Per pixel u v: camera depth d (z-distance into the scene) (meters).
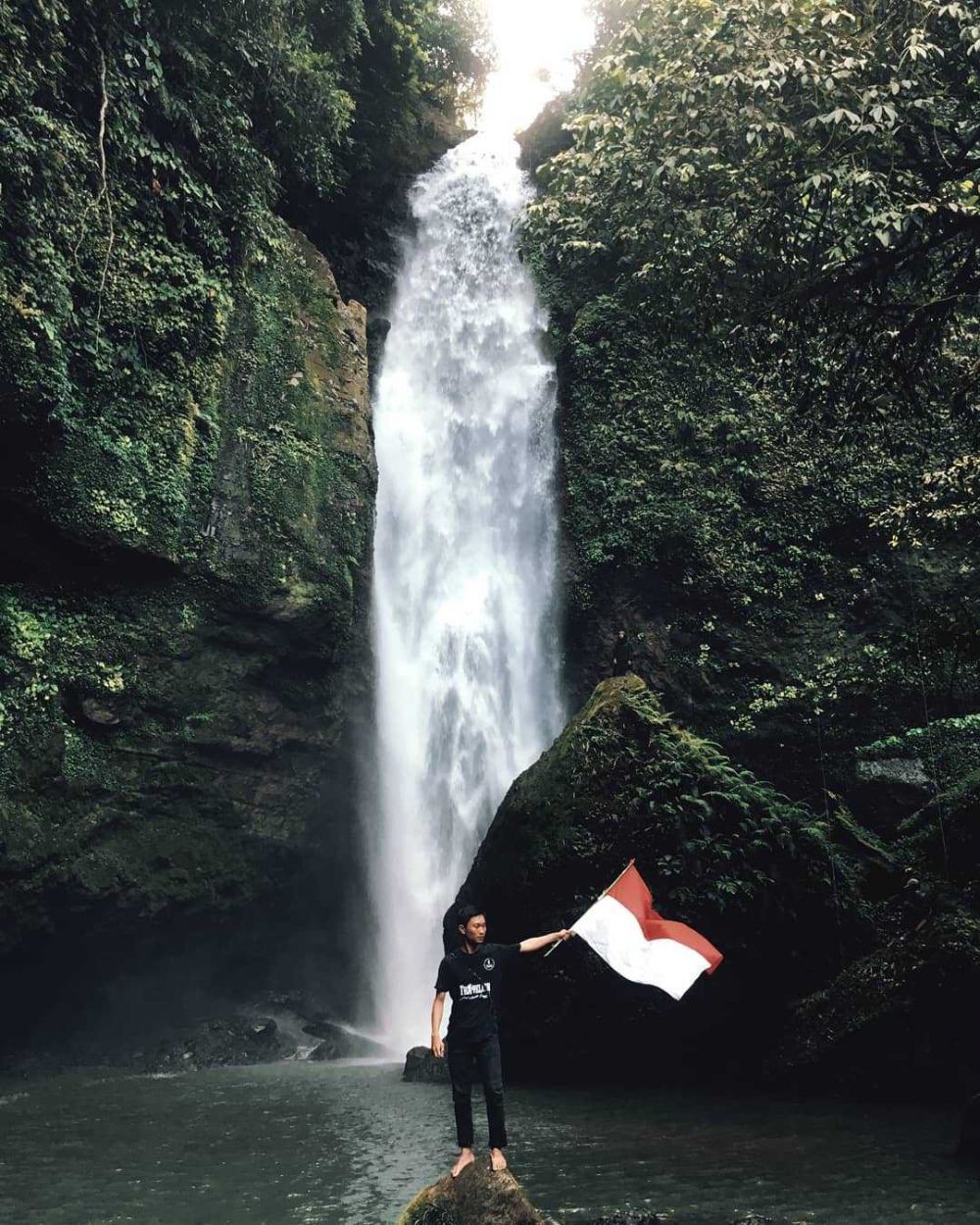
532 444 23.23
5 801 13.33
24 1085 12.93
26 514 13.88
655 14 12.31
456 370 24.39
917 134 11.13
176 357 15.86
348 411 18.41
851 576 20.48
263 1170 8.12
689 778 13.14
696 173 11.46
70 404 14.08
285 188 22.58
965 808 14.39
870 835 15.10
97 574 14.66
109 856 14.41
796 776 19.53
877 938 12.80
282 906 17.05
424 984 18.06
